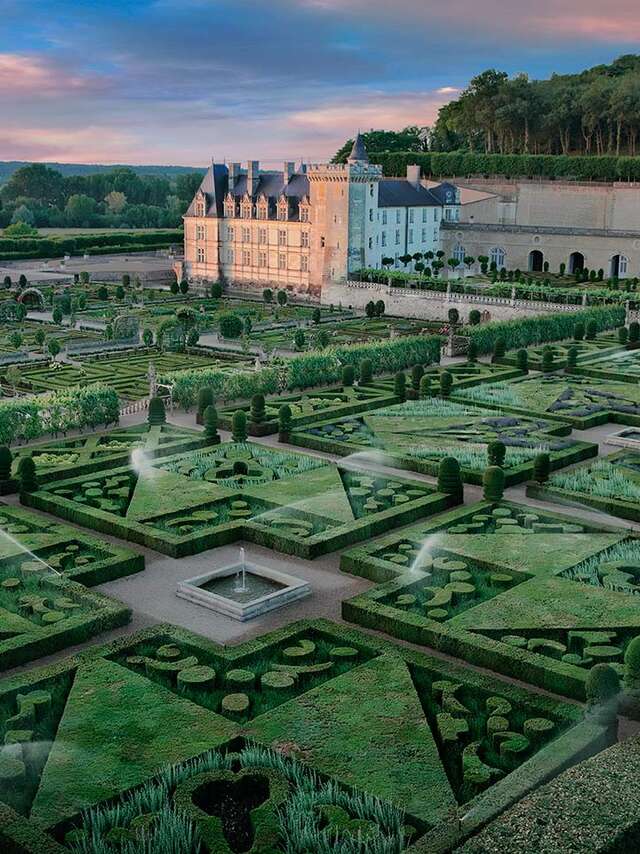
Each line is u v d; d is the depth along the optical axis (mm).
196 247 173375
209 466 59312
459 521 49719
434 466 59156
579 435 70688
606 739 28828
